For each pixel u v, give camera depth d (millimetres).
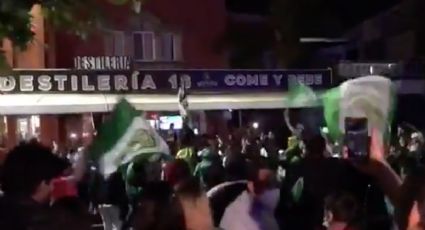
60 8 5543
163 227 4867
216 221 6504
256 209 6465
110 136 7953
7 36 5312
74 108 23484
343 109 7293
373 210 6000
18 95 23531
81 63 26734
